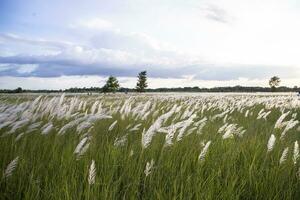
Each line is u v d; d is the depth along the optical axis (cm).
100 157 441
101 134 625
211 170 422
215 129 762
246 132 793
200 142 540
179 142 540
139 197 345
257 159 475
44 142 504
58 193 319
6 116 549
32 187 336
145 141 418
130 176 388
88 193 309
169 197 328
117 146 474
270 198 349
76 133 568
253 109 1722
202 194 333
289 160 457
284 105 1789
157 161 445
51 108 688
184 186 363
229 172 404
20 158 414
